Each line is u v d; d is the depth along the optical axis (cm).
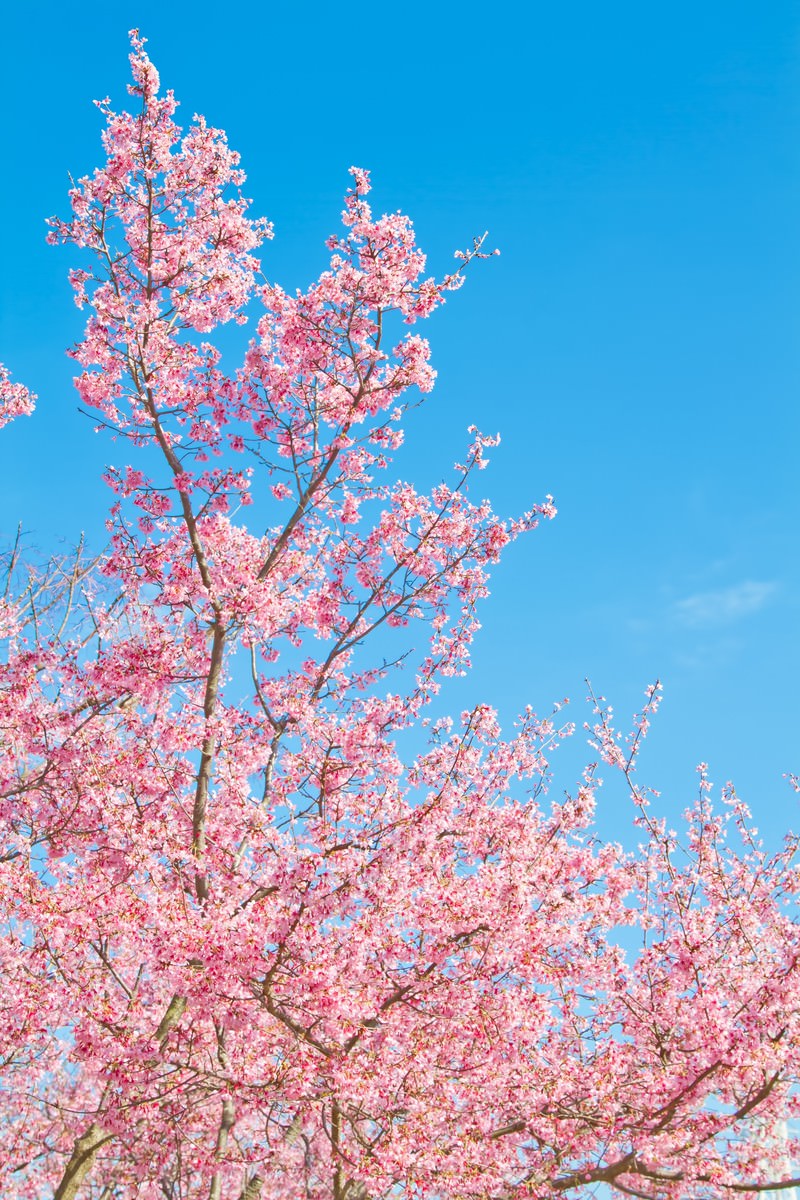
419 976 882
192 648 1184
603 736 1141
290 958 835
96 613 1188
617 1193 917
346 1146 893
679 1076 834
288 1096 812
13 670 1093
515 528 1207
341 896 834
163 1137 929
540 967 889
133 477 1147
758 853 1103
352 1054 838
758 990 802
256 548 1177
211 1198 929
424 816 859
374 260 1074
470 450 1191
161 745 1066
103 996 916
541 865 953
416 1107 833
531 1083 877
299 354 1148
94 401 1134
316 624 1224
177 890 923
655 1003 952
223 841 1010
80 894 936
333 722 1063
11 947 889
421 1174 812
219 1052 889
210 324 1149
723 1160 820
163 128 1091
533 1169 923
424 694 1178
